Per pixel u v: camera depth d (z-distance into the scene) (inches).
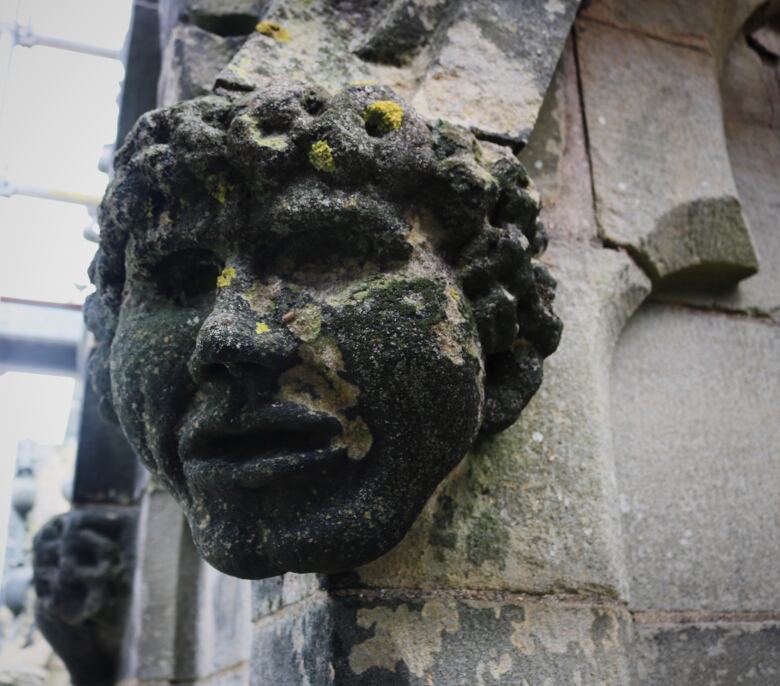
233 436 28.6
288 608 36.2
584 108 47.4
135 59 62.4
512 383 33.9
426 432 28.0
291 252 28.7
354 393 27.7
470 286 30.2
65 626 78.2
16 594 126.4
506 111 40.1
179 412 30.0
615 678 34.5
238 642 59.3
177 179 29.1
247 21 45.9
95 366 37.4
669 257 46.7
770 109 61.1
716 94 51.9
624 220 45.2
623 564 38.4
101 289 34.7
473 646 32.7
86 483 80.9
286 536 28.1
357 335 27.4
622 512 42.4
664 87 50.3
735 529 44.7
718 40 56.1
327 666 31.1
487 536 34.8
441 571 33.4
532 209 32.3
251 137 27.5
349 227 27.8
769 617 43.4
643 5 52.5
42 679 115.3
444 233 29.8
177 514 75.7
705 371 48.1
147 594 73.4
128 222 30.8
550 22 43.5
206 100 30.1
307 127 27.7
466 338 28.4
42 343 124.8
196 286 31.2
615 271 43.6
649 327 47.8
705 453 45.9
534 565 35.1
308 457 27.6
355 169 27.6
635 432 44.6
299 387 27.7
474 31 41.5
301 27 40.2
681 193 47.2
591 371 40.1
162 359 29.9
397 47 41.4
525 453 37.0
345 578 32.0
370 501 28.0
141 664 71.3
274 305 28.1
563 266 42.4
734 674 41.4
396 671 31.1
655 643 40.6
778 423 48.6
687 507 44.1
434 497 34.4
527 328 33.4
